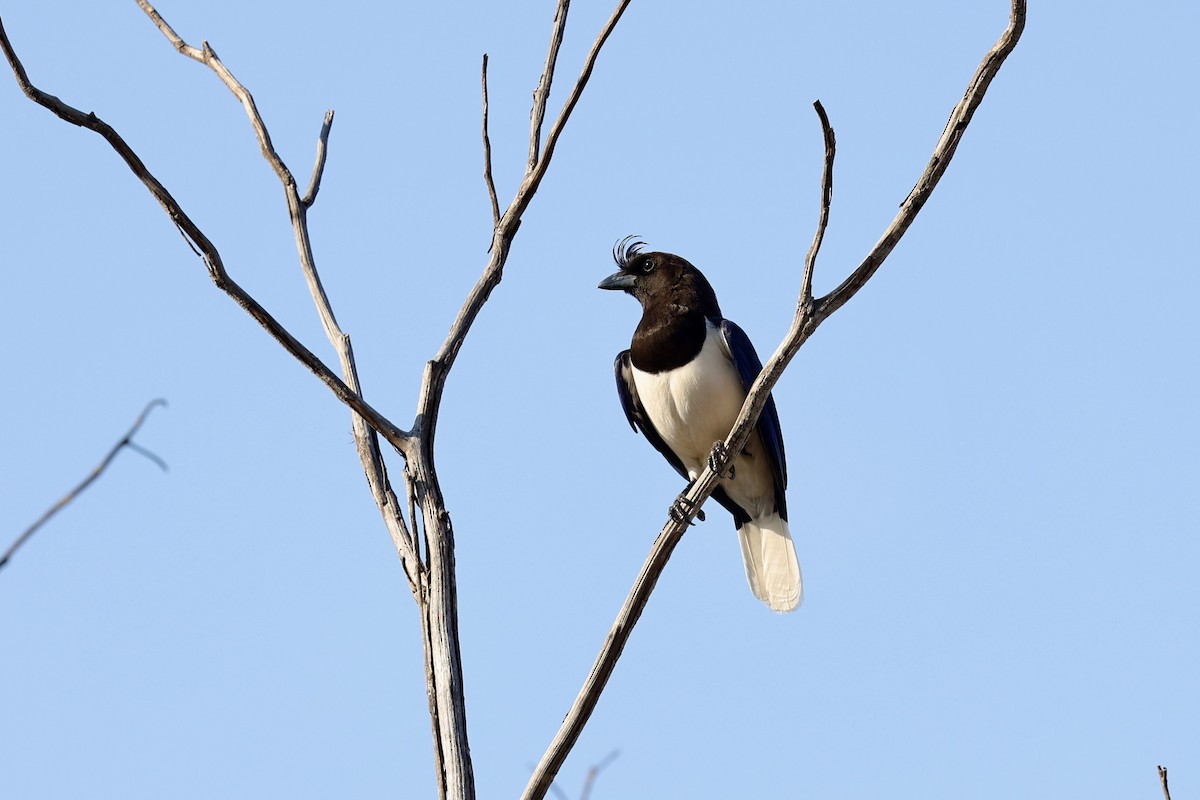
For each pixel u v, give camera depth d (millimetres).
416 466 10289
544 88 11156
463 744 9523
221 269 10047
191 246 10000
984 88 9867
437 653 9758
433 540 10055
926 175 10023
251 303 10109
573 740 10031
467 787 9383
